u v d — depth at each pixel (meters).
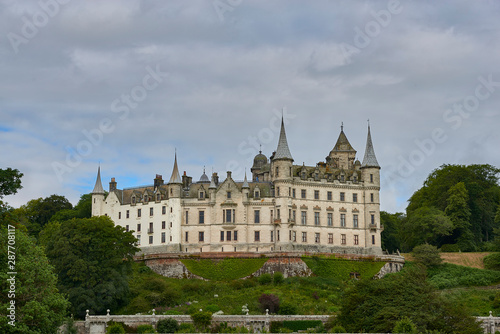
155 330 109.19
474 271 144.12
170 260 143.62
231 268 142.25
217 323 111.31
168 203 157.62
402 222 188.00
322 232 156.38
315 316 112.94
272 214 154.38
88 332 109.88
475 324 99.00
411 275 105.94
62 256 122.19
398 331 94.06
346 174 162.88
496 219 162.12
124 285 124.12
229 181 156.50
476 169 179.25
